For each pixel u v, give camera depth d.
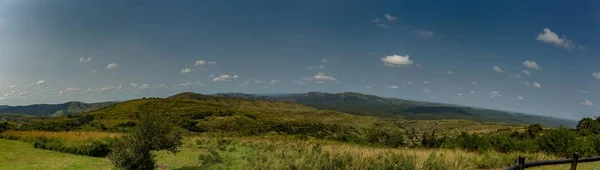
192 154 29.31
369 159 18.45
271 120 183.38
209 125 136.12
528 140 30.80
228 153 28.92
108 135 40.28
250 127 140.00
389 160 18.23
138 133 20.56
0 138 44.53
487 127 190.75
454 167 18.22
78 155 31.45
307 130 141.50
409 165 17.27
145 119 20.73
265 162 18.59
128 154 19.97
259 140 42.84
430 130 44.81
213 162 23.48
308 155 18.33
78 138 36.91
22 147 35.28
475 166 19.25
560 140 26.83
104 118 145.38
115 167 20.94
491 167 19.58
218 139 41.72
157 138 20.83
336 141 45.62
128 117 144.75
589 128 44.41
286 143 36.50
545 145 27.56
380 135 44.69
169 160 26.22
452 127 197.38
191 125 128.38
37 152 32.00
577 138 27.56
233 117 170.50
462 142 33.34
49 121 124.44
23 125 103.25
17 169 22.70
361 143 43.75
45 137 39.34
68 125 114.62
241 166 20.38
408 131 46.62
